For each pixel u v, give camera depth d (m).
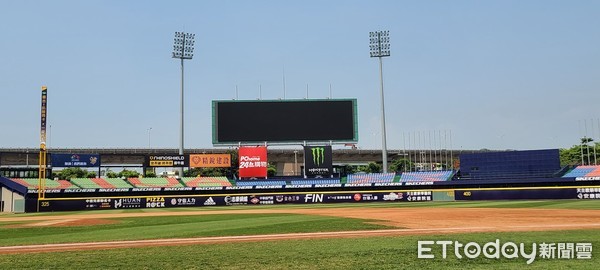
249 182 83.19
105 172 114.62
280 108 81.88
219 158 85.12
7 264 17.58
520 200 70.06
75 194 72.62
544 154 77.56
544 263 15.90
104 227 34.34
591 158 117.00
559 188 70.75
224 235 26.28
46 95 70.00
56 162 79.69
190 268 16.02
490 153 81.31
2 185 72.44
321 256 17.80
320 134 81.81
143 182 85.38
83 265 17.08
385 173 89.31
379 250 19.09
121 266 16.72
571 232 24.75
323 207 63.12
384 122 90.31
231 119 81.06
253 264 16.45
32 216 53.16
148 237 25.94
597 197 68.44
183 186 84.56
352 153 113.12
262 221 36.88
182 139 88.88
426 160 133.50
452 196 75.94
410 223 32.72
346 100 82.69
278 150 106.12
